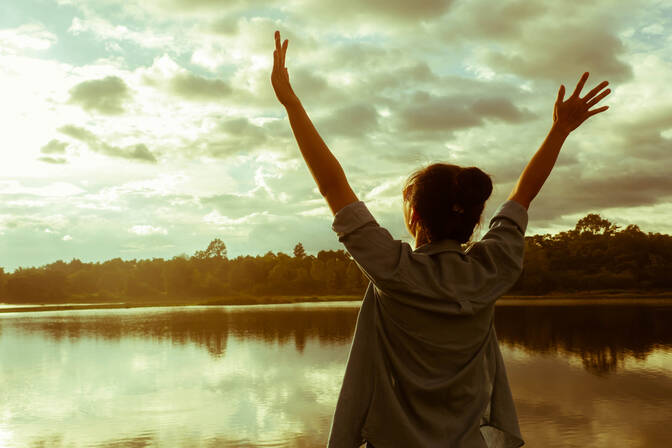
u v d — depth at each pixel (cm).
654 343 3105
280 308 8644
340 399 132
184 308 9800
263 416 1489
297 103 134
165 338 3938
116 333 4466
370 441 130
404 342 130
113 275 17350
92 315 7731
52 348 3481
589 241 13800
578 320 4866
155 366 2569
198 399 1758
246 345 3334
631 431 1268
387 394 130
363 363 134
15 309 10469
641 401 1588
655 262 12600
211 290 16100
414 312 129
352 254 128
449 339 129
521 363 2408
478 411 132
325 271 15962
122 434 1356
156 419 1500
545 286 11844
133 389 1994
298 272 16100
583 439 1212
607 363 2388
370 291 141
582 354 2680
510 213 144
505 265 137
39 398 1864
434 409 130
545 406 1538
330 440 130
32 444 1294
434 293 127
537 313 5959
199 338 3859
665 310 6303
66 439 1329
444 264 132
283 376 2177
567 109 150
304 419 1443
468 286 131
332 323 5006
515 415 141
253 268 16538
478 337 132
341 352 2869
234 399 1736
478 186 135
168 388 1989
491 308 135
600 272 12812
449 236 138
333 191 131
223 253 19338
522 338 3431
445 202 134
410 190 143
